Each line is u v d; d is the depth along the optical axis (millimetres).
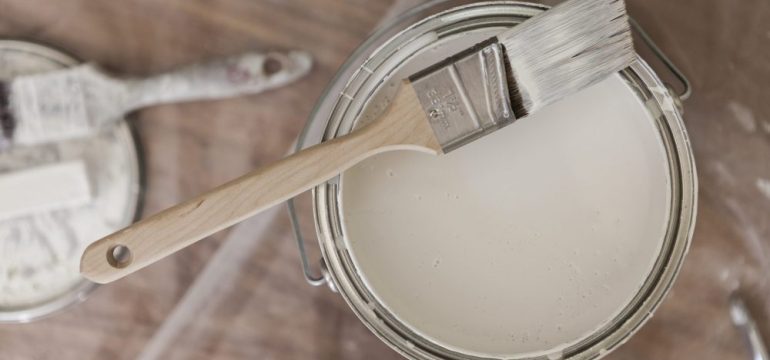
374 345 693
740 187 685
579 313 608
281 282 693
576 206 612
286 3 687
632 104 602
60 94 676
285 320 694
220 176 692
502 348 604
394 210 611
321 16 687
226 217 581
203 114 690
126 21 691
